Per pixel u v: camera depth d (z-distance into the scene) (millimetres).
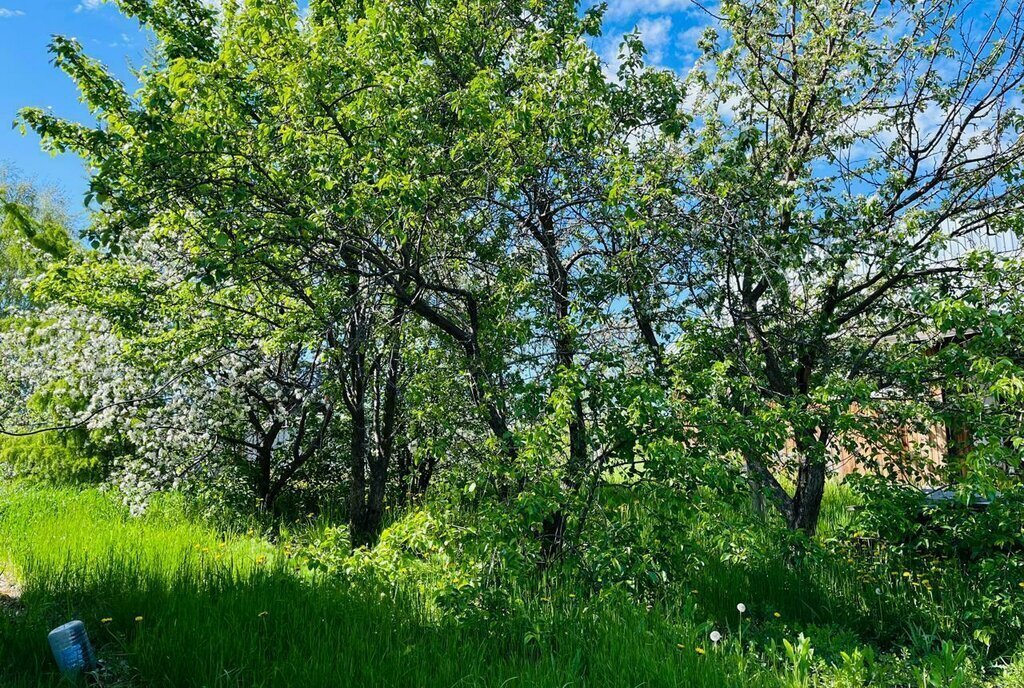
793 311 8320
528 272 6902
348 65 6152
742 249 7078
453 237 6820
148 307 9242
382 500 9773
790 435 6660
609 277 6941
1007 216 7691
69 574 6500
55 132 6773
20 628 5281
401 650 5129
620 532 6238
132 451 13109
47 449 13016
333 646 5148
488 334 7055
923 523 7285
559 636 5453
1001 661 5652
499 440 6535
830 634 6074
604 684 4762
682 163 7465
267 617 5586
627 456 6305
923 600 6574
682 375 6867
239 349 9758
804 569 7191
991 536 6281
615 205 6062
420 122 6238
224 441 11445
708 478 5766
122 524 9641
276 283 7574
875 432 6797
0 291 18141
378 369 9781
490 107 6422
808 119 8672
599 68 6426
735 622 6465
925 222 7750
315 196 5969
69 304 9453
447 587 5742
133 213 5707
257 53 6297
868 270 7973
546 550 6602
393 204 5824
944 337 8086
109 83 7559
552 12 7910
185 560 6969
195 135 5574
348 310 7582
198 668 4754
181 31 8367
